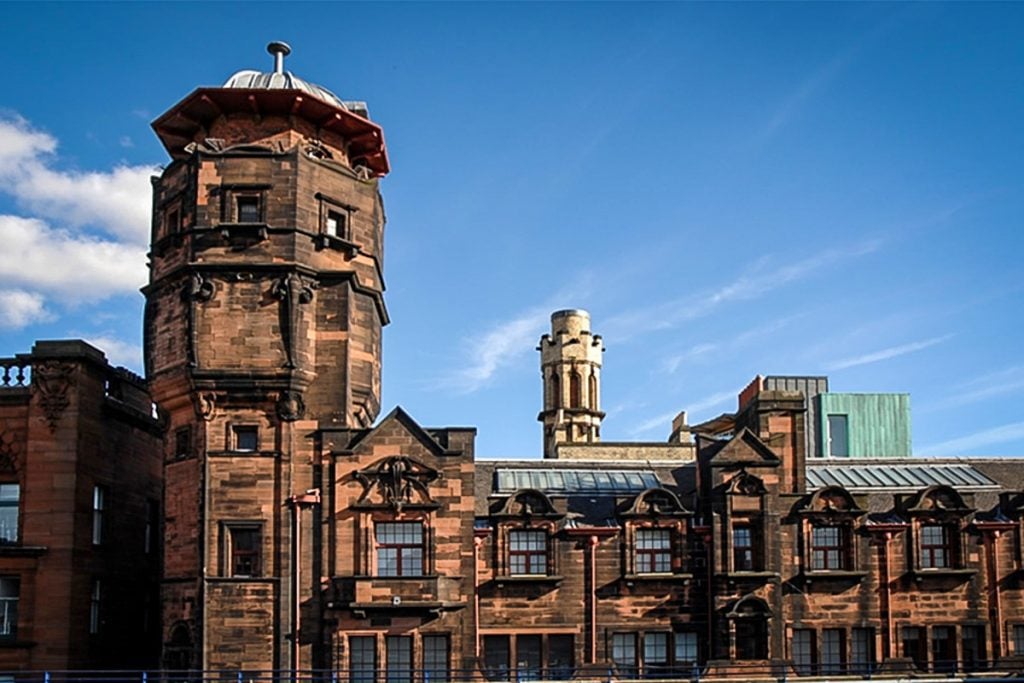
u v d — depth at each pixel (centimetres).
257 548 4484
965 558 4925
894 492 5228
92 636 4919
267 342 4591
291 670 4091
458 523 4575
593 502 4988
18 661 4659
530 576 4688
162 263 4816
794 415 5041
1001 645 4878
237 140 4828
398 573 4544
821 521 4875
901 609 4866
